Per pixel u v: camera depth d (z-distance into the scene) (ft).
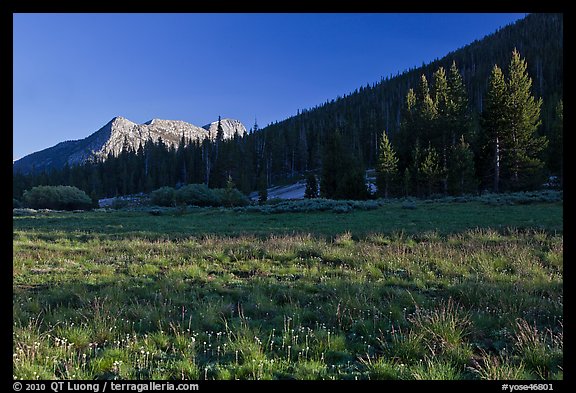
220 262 38.11
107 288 26.21
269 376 14.64
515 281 27.76
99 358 15.94
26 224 84.33
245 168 303.68
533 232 50.72
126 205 220.84
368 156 321.52
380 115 368.89
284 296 25.27
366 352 17.17
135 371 15.06
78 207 202.59
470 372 15.55
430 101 208.03
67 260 37.65
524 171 146.92
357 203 112.37
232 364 15.80
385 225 68.54
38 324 20.17
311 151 344.69
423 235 51.26
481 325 19.79
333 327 19.58
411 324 19.95
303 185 279.49
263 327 20.13
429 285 28.32
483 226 59.98
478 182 150.20
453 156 153.28
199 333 19.04
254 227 72.49
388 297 24.57
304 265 36.06
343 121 400.67
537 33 435.94
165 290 26.07
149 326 20.24
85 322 20.21
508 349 17.44
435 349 17.33
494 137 154.92
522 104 147.54
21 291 26.09
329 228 67.21
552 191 115.55
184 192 183.62
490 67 390.42
